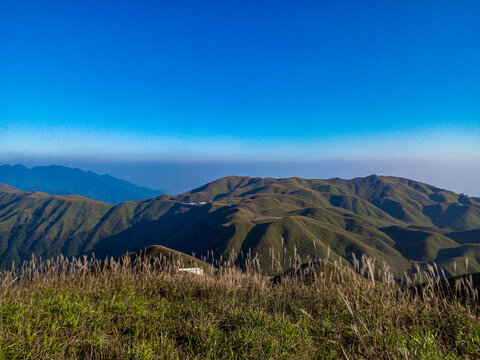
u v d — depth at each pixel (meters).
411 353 2.72
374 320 3.29
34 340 3.12
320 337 3.39
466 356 2.96
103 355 3.12
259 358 3.10
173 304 4.98
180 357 3.22
